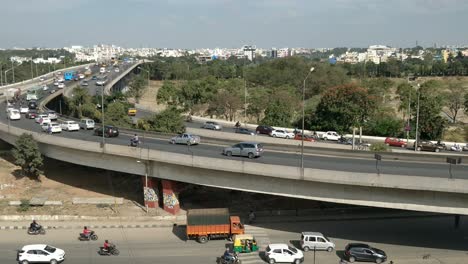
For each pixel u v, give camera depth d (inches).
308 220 2434.8
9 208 2576.3
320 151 2677.2
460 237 2214.6
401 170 2166.6
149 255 1998.0
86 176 3191.4
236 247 2026.3
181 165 2364.7
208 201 2731.3
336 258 1979.6
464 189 1766.7
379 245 2116.1
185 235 2236.7
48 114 4097.0
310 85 7135.8
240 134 3895.2
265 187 2164.1
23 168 3102.9
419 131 4384.8
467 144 3983.8
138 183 3048.7
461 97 5905.5
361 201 1985.7
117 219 2439.7
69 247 2089.1
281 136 3934.5
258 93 6156.5
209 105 5787.4
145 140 3100.4
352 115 4360.2
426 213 2527.1
